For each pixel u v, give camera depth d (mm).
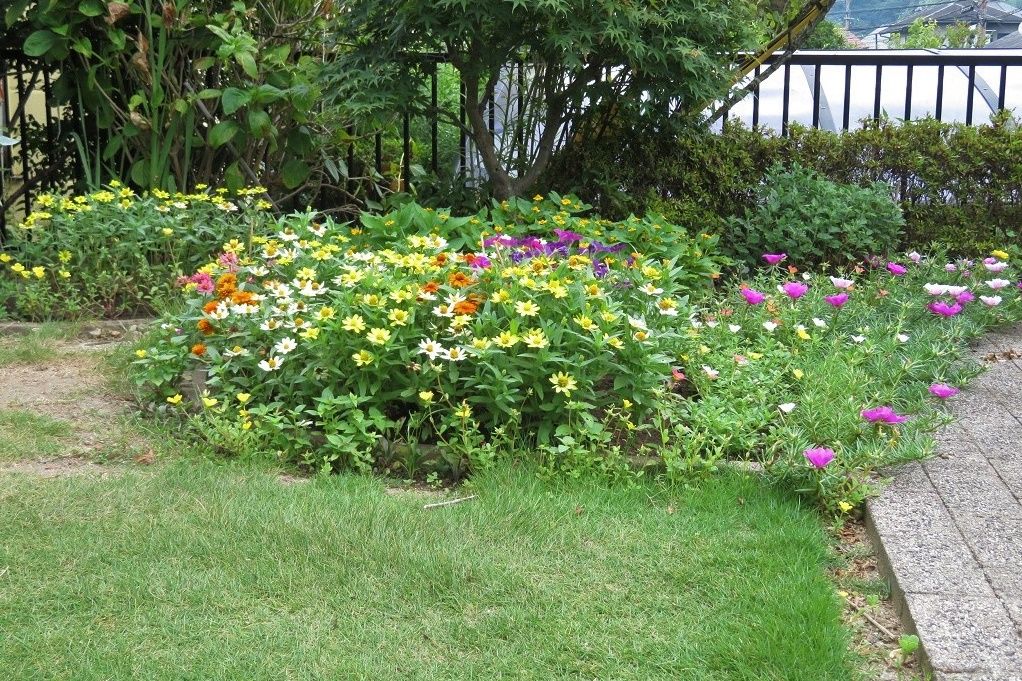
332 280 5031
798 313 5297
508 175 7324
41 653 2656
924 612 2859
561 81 7215
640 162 7336
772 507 3580
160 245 6176
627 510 3566
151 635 2752
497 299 4289
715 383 4438
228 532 3277
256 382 4328
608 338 4121
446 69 9023
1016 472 3852
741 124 7562
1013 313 5805
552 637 2789
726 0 6926
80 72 7191
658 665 2678
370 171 7973
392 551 3188
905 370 4574
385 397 4141
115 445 4023
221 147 7547
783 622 2830
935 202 7301
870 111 8883
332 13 7215
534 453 3986
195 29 7164
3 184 7527
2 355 5062
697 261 6250
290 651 2699
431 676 2613
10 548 3154
